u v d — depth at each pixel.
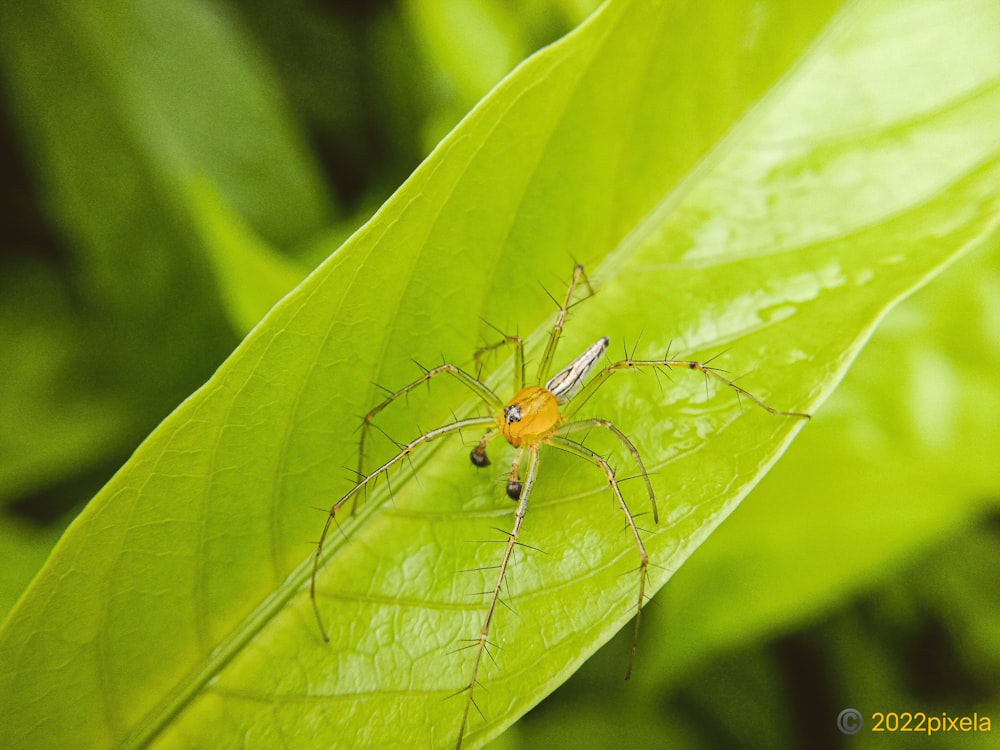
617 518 0.12
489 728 0.12
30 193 0.15
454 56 0.14
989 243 0.14
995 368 0.13
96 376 0.15
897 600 0.14
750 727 0.14
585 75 0.12
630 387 0.12
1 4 0.14
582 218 0.12
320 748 0.12
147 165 0.15
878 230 0.12
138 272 0.15
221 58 0.15
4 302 0.15
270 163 0.15
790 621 0.14
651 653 0.14
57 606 0.11
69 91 0.15
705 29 0.12
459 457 0.12
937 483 0.13
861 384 0.14
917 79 0.13
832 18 0.13
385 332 0.12
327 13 0.16
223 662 0.12
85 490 0.15
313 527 0.12
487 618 0.12
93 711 0.12
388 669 0.12
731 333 0.12
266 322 0.11
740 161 0.13
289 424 0.12
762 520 0.14
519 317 0.13
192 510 0.12
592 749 0.14
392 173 0.15
